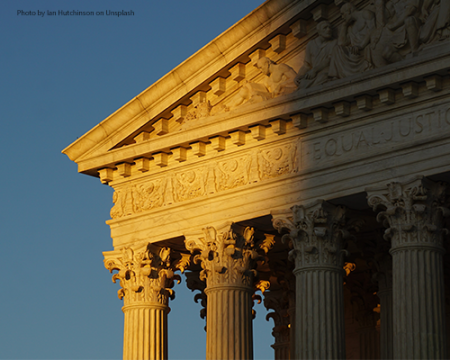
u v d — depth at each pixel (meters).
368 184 75.81
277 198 81.00
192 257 92.88
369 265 91.62
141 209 90.19
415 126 74.00
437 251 73.06
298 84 81.06
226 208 84.19
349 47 78.88
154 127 90.38
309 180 79.44
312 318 77.00
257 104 81.25
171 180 88.44
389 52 75.44
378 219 74.88
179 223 87.12
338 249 78.62
